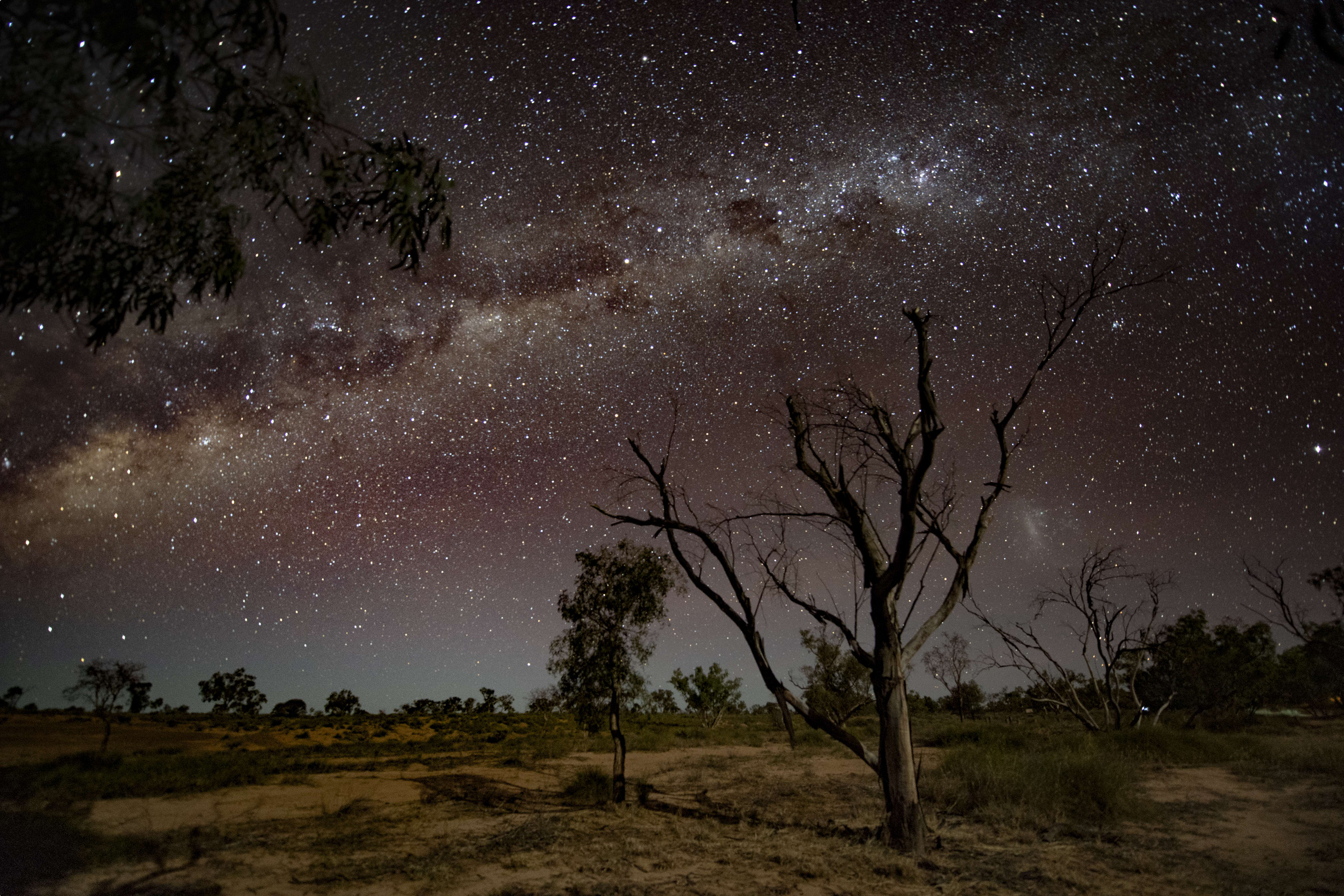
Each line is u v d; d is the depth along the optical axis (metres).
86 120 4.11
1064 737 21.38
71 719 36.47
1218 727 27.88
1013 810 10.91
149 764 18.00
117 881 7.62
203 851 9.18
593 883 7.61
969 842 9.35
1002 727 27.92
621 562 13.94
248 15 4.35
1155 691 30.62
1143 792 12.79
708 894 7.11
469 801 14.22
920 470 9.11
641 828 10.91
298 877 7.91
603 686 13.66
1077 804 11.24
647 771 19.77
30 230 4.11
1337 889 6.86
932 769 16.23
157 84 4.13
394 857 8.91
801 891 7.23
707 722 42.28
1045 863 8.08
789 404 11.28
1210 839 9.16
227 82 4.45
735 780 17.27
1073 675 26.95
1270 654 31.84
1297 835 9.25
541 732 37.25
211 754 22.78
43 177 4.09
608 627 13.76
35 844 9.39
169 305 4.87
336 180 5.22
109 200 4.46
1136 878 7.42
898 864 8.02
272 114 4.88
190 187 4.74
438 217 5.52
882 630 9.53
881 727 9.42
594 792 14.48
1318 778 13.98
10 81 3.89
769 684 10.26
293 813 12.51
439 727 41.16
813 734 31.48
